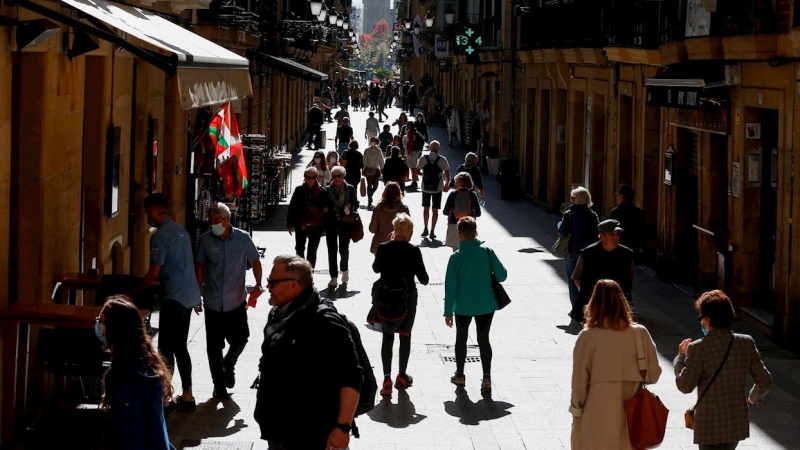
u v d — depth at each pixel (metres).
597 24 21.78
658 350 13.31
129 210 14.57
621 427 7.43
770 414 10.64
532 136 31.88
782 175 13.63
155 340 12.33
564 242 15.03
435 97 63.97
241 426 9.77
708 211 16.41
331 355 6.18
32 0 9.13
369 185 27.56
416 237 22.86
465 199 18.31
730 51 14.58
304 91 57.31
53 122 10.10
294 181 32.91
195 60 9.42
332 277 16.64
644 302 16.36
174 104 16.67
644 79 19.50
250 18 22.84
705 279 16.56
